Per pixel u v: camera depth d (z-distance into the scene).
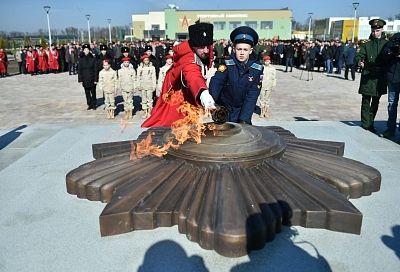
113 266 2.01
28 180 3.15
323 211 2.24
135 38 50.25
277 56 25.31
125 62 8.81
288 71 21.16
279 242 2.16
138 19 49.69
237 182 2.46
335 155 3.11
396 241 2.21
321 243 2.16
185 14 46.03
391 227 2.36
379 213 2.54
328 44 20.56
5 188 3.00
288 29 46.53
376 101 5.25
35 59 20.47
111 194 2.65
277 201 2.31
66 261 2.06
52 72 21.69
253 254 2.06
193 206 2.25
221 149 2.69
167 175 2.60
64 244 2.22
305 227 2.28
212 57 2.97
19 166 3.48
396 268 1.97
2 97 12.60
